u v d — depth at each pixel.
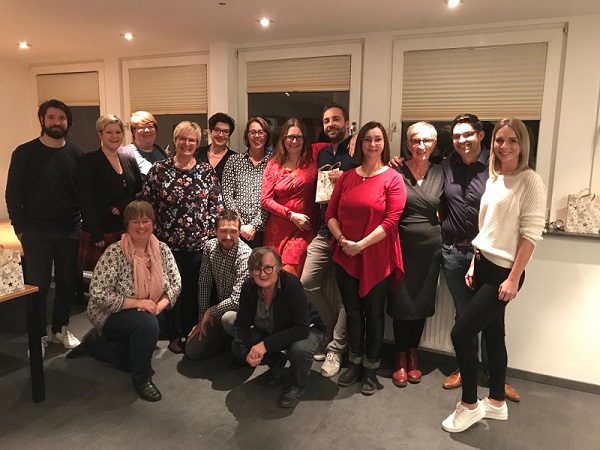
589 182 2.85
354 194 2.64
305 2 2.62
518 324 2.86
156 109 4.15
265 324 2.65
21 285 2.39
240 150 3.89
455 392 2.74
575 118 2.83
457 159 2.74
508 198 2.17
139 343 2.59
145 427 2.34
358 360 2.81
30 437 2.24
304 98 3.62
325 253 3.01
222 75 3.72
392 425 2.40
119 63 4.23
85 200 3.05
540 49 2.91
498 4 2.59
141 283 2.71
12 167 2.96
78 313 3.87
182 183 3.00
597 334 2.70
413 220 2.72
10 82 4.52
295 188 3.05
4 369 2.90
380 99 3.33
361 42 3.37
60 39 3.61
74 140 4.59
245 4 2.68
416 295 2.75
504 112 3.04
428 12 2.78
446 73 3.15
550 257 2.74
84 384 2.74
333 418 2.45
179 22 3.09
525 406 2.60
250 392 2.70
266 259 2.45
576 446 2.25
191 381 2.81
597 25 2.73
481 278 2.28
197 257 3.08
